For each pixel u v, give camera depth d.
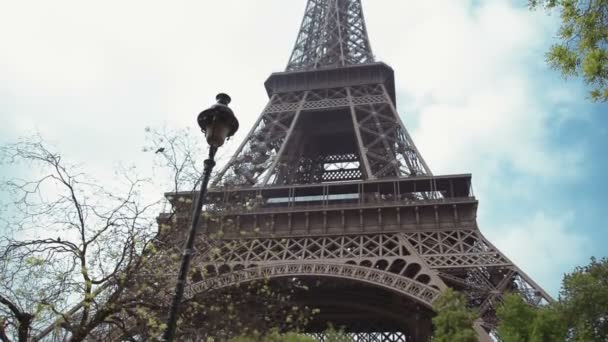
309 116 80.38
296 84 79.69
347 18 94.75
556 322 38.22
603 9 16.98
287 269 48.25
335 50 87.44
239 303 30.62
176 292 17.31
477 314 38.91
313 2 98.62
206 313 27.69
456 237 50.97
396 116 69.44
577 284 49.66
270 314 33.41
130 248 23.38
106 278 22.31
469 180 54.91
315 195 60.00
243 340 28.42
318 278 48.78
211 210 32.91
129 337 23.38
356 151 88.56
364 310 63.12
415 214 53.06
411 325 57.59
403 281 45.28
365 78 78.31
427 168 57.72
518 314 39.06
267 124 72.44
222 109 20.23
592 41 17.08
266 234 53.38
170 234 26.33
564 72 17.58
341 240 52.41
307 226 53.81
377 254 50.09
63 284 21.78
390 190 59.31
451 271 47.12
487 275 46.47
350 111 76.81
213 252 29.92
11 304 20.50
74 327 21.94
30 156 23.17
